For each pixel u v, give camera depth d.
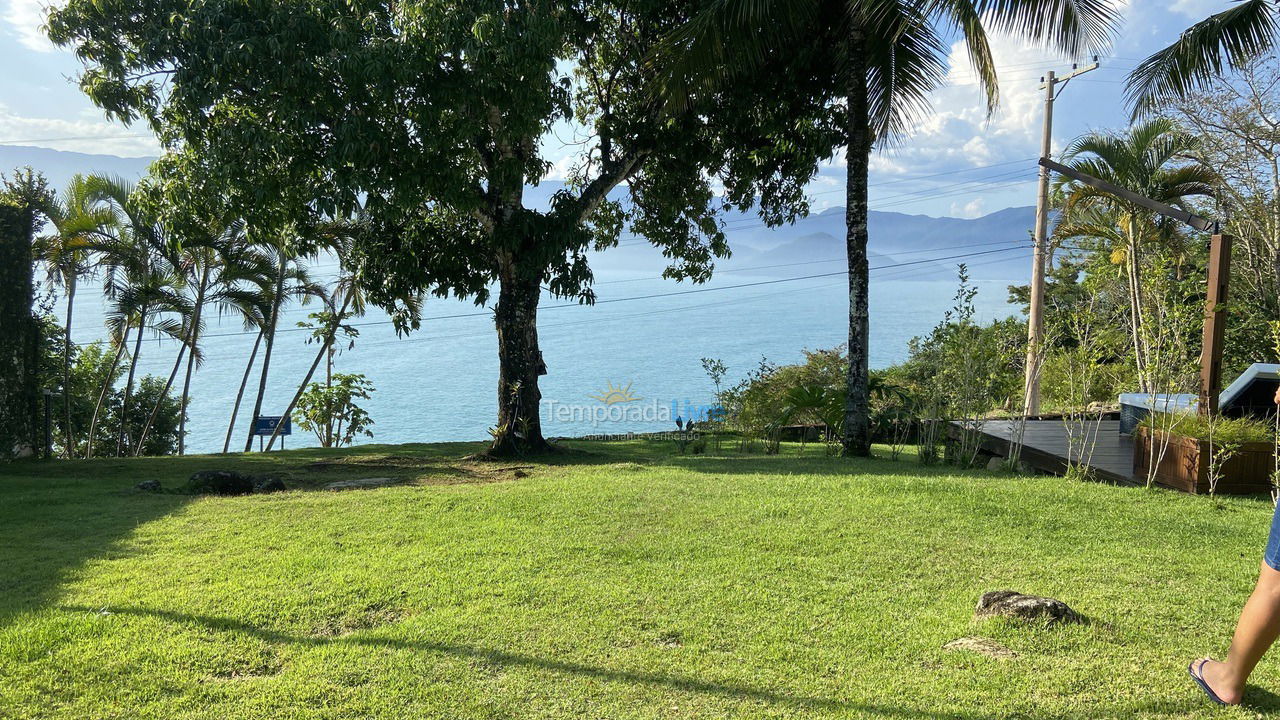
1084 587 4.59
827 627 4.03
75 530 6.49
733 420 16.47
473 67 9.98
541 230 12.11
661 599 4.47
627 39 12.83
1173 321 8.48
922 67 11.80
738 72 11.88
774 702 3.22
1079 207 18.09
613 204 15.84
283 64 9.66
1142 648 3.65
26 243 13.41
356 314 21.20
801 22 11.01
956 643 3.77
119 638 3.89
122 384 33.31
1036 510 6.62
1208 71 10.48
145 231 18.58
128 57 10.41
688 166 13.87
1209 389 8.61
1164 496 7.28
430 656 3.69
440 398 80.62
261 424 25.00
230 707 3.21
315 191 10.40
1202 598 4.36
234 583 4.82
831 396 12.81
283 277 22.27
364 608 4.38
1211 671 3.18
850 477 8.57
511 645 3.82
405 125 10.62
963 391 10.49
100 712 3.16
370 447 16.08
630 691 3.33
